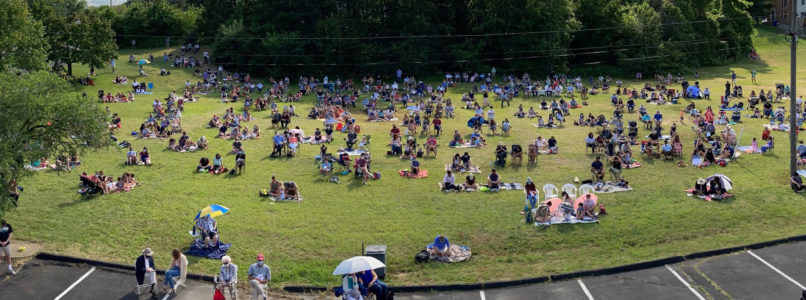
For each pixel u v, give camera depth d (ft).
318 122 163.53
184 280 75.00
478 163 125.18
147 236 89.15
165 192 106.83
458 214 97.40
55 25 200.03
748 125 152.56
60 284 75.92
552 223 92.32
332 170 120.06
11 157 76.89
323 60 246.47
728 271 78.54
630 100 175.11
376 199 104.63
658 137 131.95
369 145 140.26
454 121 167.02
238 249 85.61
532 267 80.89
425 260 82.58
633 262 80.89
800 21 350.84
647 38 253.65
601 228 90.79
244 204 101.81
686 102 187.01
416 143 140.87
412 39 245.65
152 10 287.28
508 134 150.00
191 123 157.99
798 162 117.60
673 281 76.59
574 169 120.26
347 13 258.16
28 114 80.43
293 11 250.98
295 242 87.81
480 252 85.35
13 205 81.41
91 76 213.46
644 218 93.97
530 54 250.37
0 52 133.28
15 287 74.84
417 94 203.72
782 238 86.12
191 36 286.87
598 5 264.11
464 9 267.59
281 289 76.23
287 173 119.03
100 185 104.73
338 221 95.09
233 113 162.20
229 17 283.59
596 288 75.56
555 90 200.34
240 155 119.03
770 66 265.95
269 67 242.78
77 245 85.87
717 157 123.03
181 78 220.64
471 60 246.68
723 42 262.26
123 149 133.28
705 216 94.53
